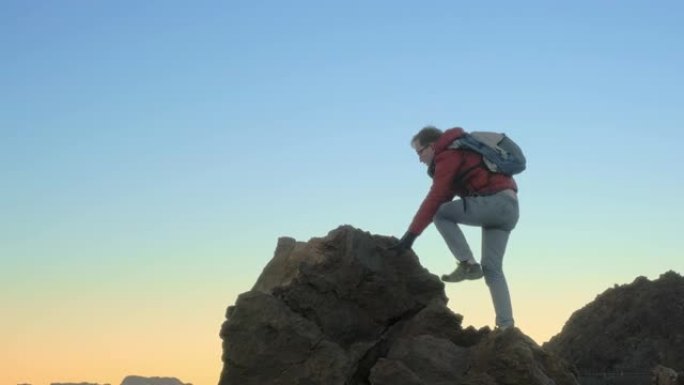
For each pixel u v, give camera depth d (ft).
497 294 39.14
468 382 37.14
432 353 37.86
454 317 39.78
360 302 39.24
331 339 38.27
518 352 36.94
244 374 37.09
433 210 37.93
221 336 37.55
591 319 158.51
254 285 41.06
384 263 39.86
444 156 38.22
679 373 85.81
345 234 39.17
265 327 37.19
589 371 147.33
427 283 40.52
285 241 42.42
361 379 39.37
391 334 39.96
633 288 161.27
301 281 38.24
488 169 38.29
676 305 151.94
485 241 39.40
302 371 36.86
